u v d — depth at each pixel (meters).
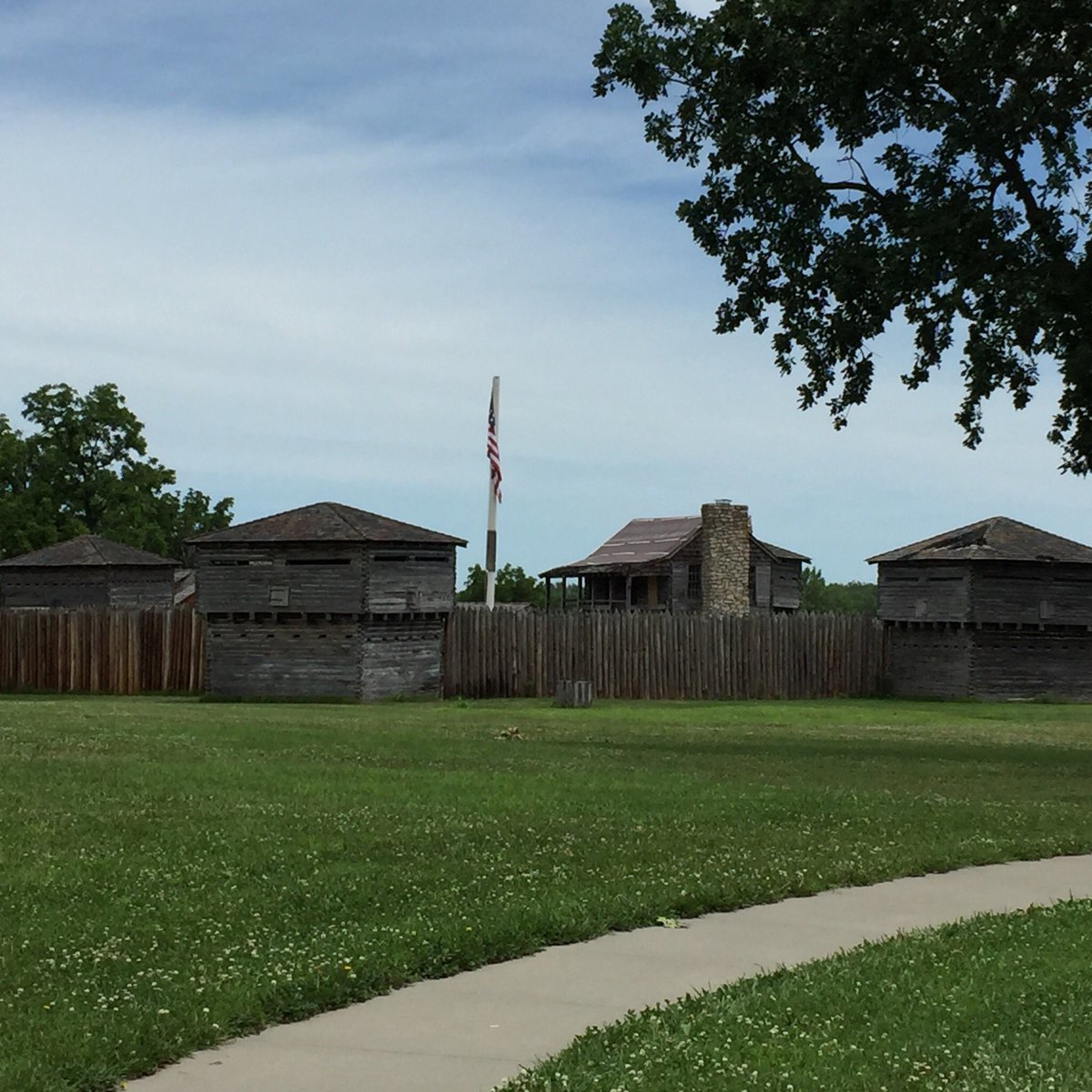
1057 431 31.61
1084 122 30.23
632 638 57.81
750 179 31.77
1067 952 10.83
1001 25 29.59
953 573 60.53
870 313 31.38
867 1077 7.63
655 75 32.06
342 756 25.89
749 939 11.53
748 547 76.06
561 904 12.20
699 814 18.34
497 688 56.84
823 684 61.41
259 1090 7.71
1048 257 30.36
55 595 79.88
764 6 31.41
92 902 12.29
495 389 64.25
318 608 53.81
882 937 11.55
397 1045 8.56
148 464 98.38
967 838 16.83
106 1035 8.32
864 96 30.44
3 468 94.81
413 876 13.56
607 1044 8.38
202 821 16.98
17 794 19.08
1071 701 61.78
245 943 10.80
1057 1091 7.39
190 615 57.88
